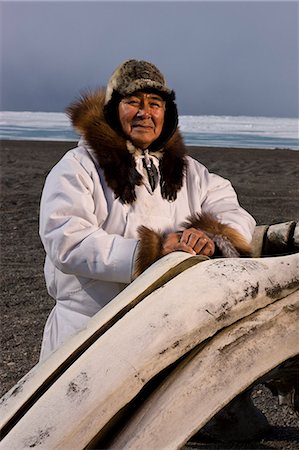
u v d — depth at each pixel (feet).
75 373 5.90
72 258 7.63
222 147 69.21
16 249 23.09
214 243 7.67
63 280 8.24
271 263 6.53
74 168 7.96
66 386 5.85
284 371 7.20
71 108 8.45
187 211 8.67
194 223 7.93
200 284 6.21
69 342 6.35
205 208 8.79
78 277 8.12
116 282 8.00
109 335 6.07
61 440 5.66
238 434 9.91
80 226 7.68
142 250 7.38
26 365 13.53
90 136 8.17
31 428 5.72
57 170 8.04
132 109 8.22
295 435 10.35
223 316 6.11
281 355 6.20
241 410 9.87
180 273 6.46
